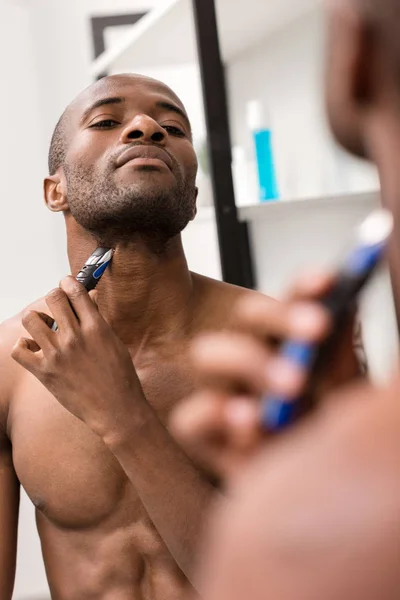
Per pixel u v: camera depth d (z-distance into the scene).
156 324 1.01
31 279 2.33
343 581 0.15
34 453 1.02
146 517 0.98
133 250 0.97
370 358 1.30
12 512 1.11
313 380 0.23
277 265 1.46
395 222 0.18
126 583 0.99
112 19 2.16
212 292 1.06
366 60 0.17
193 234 1.76
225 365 0.23
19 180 2.34
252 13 1.46
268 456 0.17
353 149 0.18
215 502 0.87
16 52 2.35
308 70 1.41
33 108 2.36
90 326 0.88
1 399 1.08
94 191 0.95
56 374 0.89
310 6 1.38
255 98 1.49
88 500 0.99
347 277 0.24
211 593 0.16
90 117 0.99
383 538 0.15
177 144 0.99
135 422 0.87
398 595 0.15
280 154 1.50
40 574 2.22
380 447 0.15
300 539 0.15
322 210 1.44
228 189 1.46
